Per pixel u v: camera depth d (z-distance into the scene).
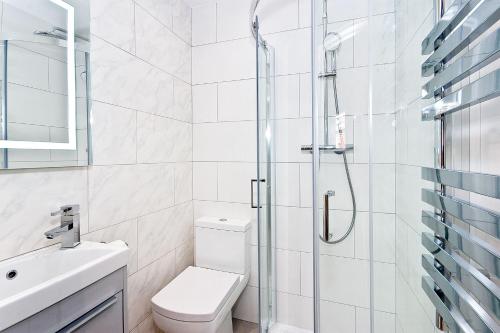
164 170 1.61
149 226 1.49
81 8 1.09
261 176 1.50
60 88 1.02
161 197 1.58
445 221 0.58
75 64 1.07
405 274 0.84
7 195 0.87
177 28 1.74
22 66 0.90
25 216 0.92
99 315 0.87
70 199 1.07
